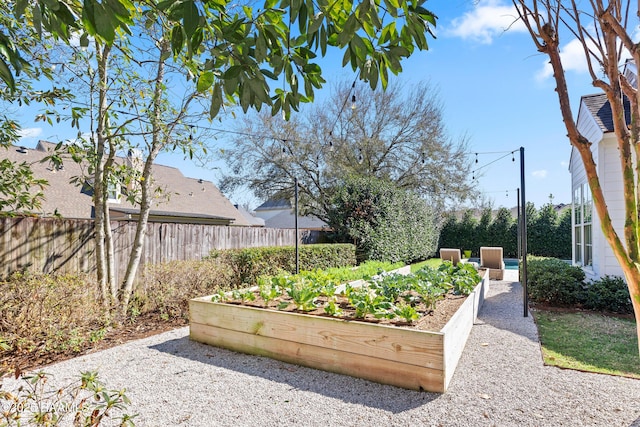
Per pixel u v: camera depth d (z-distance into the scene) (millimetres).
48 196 10172
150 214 12000
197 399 2527
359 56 1366
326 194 14359
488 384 2748
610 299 5379
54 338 3371
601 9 1332
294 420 2248
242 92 1327
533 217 15828
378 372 2799
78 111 3648
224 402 2484
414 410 2355
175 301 4871
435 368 2602
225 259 6023
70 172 11688
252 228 8258
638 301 1320
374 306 3211
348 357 2932
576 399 2500
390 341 2764
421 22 1389
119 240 5406
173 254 6270
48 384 2771
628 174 1345
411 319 3080
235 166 15078
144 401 2502
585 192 7320
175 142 5086
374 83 1505
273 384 2771
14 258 4133
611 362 3262
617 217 5613
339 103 15133
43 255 4402
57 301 3475
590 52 1512
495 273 9156
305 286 4117
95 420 1383
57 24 1163
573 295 5699
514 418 2252
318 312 3410
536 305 5863
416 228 12953
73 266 4703
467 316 3873
